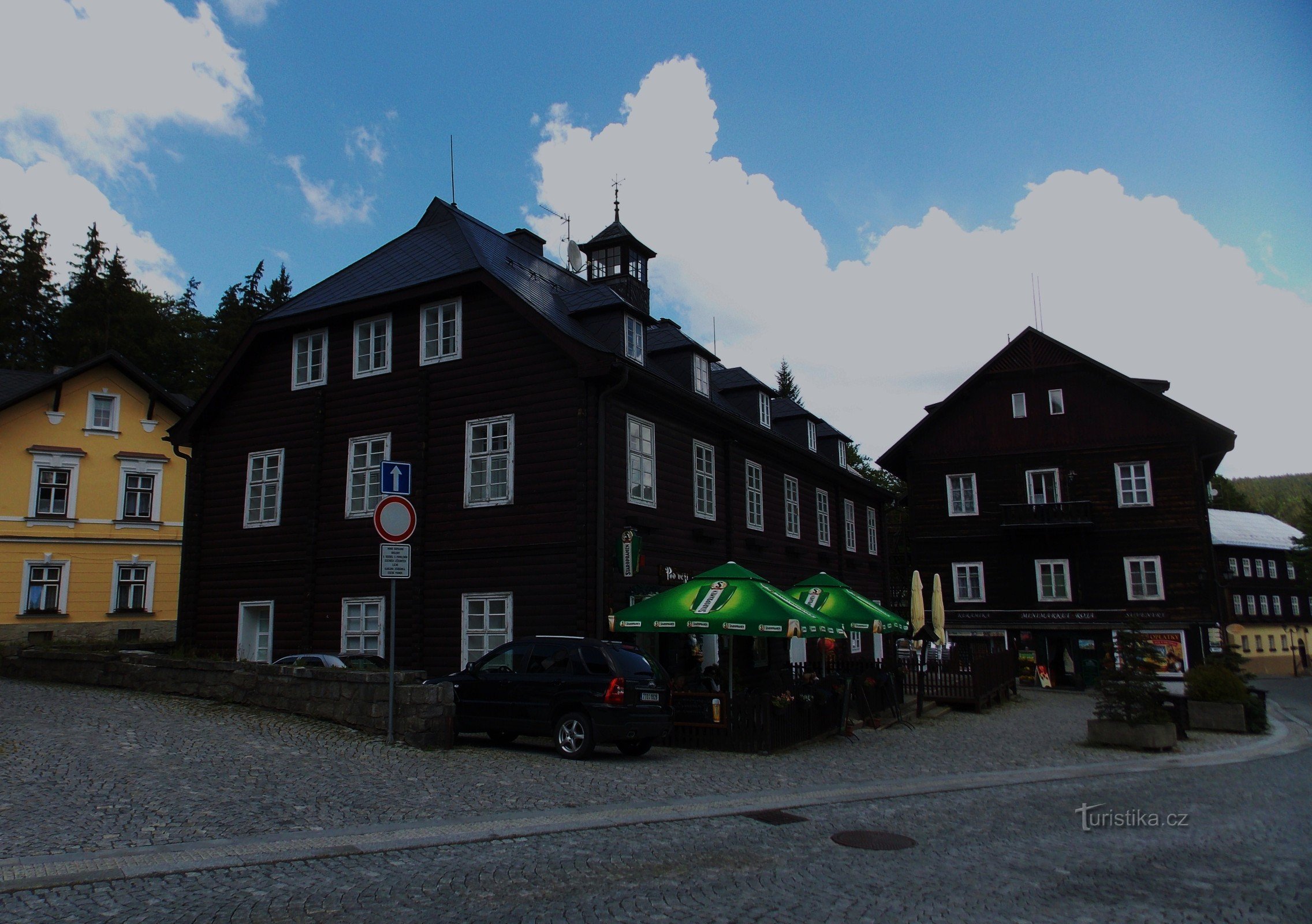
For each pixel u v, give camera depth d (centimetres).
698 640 2203
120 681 1881
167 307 6544
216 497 2427
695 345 2472
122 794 956
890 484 7244
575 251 3216
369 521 2150
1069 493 4144
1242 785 1348
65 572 3438
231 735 1329
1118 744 1828
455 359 2100
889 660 3500
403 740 1374
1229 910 685
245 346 2389
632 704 1385
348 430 2231
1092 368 4184
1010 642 4150
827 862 812
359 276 2388
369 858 776
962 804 1158
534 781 1166
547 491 1927
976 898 704
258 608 2306
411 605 2038
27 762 1092
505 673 1493
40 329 5516
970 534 4291
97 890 660
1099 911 677
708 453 2414
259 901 646
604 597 1834
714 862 799
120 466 3612
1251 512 9488
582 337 2106
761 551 2666
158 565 3666
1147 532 4006
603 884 716
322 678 1503
